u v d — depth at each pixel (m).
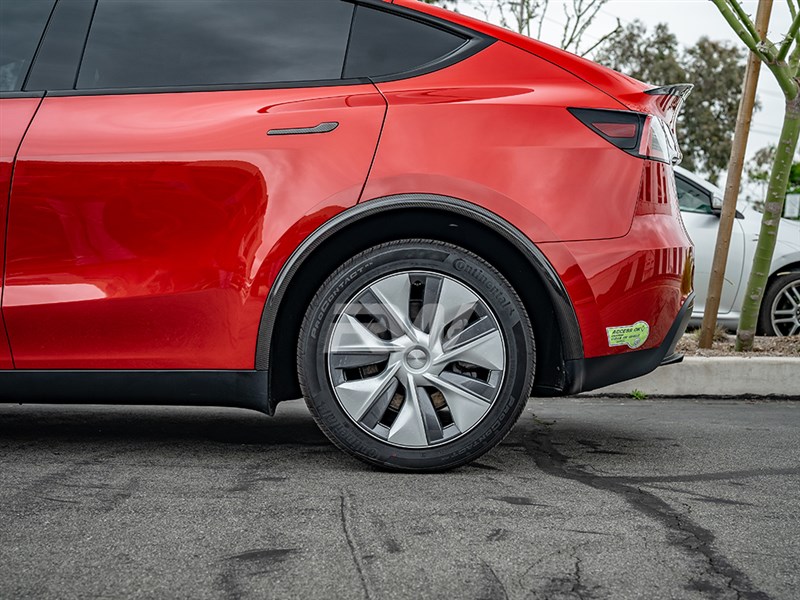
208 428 3.92
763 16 5.64
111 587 2.01
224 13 3.31
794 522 2.56
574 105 3.10
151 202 3.06
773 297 7.26
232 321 3.04
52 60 3.30
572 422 4.20
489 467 3.18
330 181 3.01
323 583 2.04
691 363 5.09
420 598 1.96
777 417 4.41
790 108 5.35
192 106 3.16
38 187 3.10
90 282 3.08
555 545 2.31
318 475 3.02
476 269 3.01
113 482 2.90
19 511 2.57
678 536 2.41
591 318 3.03
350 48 3.25
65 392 3.12
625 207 3.06
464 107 3.08
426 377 3.01
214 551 2.24
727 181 5.70
